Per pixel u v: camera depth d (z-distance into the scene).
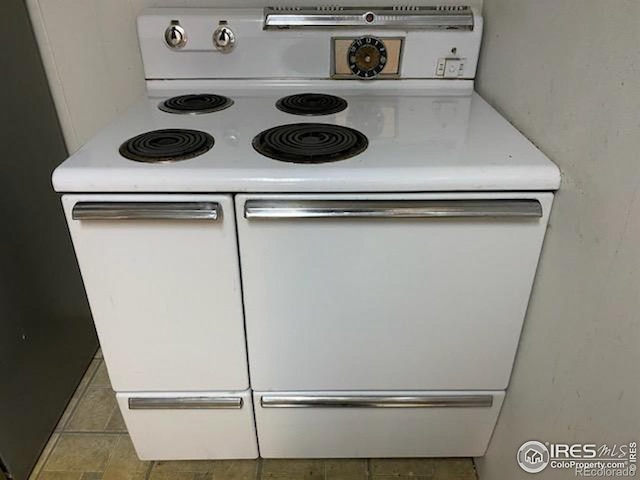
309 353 1.05
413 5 1.33
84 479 1.27
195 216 0.85
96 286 0.95
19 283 1.24
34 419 1.31
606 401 0.73
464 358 1.06
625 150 0.67
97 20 1.33
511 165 0.86
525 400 1.01
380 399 1.12
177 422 1.16
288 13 1.25
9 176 1.20
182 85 1.32
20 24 1.26
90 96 1.43
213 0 1.32
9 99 1.21
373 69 1.29
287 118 1.11
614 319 0.71
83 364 1.57
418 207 0.85
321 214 0.85
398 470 1.30
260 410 1.14
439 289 0.96
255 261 0.92
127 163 0.87
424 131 1.02
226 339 1.02
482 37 1.28
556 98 0.87
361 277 0.95
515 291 0.97
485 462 1.24
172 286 0.95
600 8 0.73
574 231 0.81
